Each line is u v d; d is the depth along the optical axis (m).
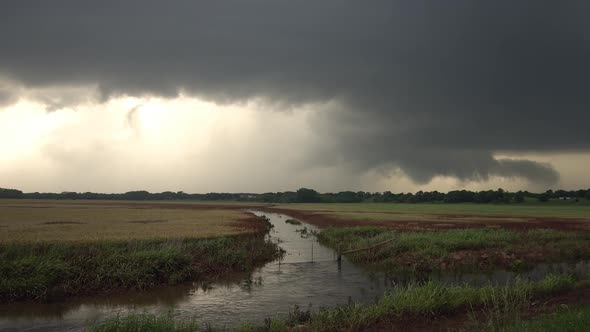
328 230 43.03
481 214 80.56
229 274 22.75
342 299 16.89
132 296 17.81
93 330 11.05
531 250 29.06
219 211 99.31
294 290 18.78
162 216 68.81
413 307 12.55
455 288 14.41
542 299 14.24
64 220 53.66
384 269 24.41
